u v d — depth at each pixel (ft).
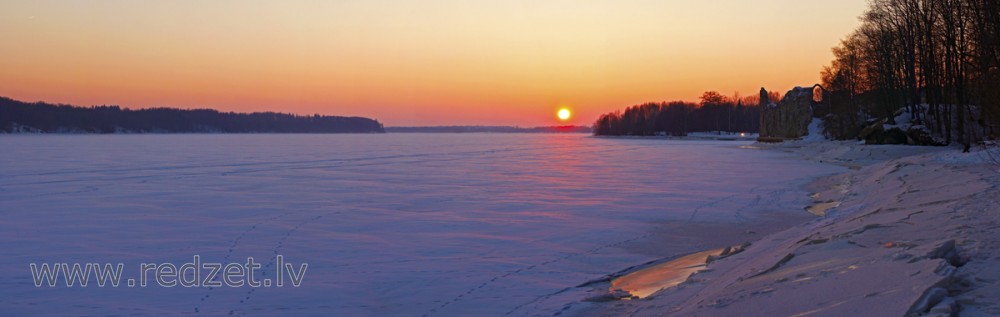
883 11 182.80
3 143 343.26
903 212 45.16
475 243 46.60
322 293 32.63
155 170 128.26
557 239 48.32
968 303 18.70
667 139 507.71
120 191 85.20
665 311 26.53
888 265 24.08
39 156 190.60
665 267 38.73
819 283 24.11
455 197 77.41
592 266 39.14
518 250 44.01
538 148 277.64
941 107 165.89
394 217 59.98
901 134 155.43
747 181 99.50
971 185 59.00
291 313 29.27
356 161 164.25
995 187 53.98
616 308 29.12
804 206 67.62
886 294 20.36
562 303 30.35
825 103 304.50
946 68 146.20
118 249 44.19
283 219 58.65
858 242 32.48
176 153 215.92
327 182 99.40
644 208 66.39
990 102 110.63
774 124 350.43
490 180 103.40
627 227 53.93
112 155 198.59
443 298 31.58
